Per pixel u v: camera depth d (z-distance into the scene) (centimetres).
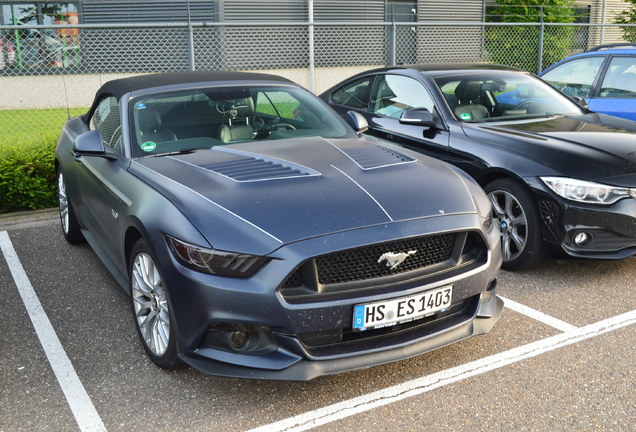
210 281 265
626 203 394
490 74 559
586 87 703
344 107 632
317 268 267
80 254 502
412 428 264
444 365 315
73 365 323
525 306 384
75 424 271
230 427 267
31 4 1419
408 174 322
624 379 297
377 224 276
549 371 307
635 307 380
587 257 403
